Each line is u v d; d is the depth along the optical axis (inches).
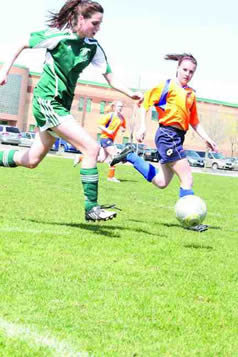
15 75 3036.4
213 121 3235.7
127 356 131.6
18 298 167.8
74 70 273.1
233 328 159.2
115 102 735.7
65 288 183.3
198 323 160.9
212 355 137.3
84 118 3164.4
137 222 367.9
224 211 516.1
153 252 259.8
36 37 267.4
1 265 205.5
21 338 136.9
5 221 309.6
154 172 351.9
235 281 217.2
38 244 251.1
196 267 236.1
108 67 290.5
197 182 1023.0
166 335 148.5
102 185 696.4
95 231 303.6
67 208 400.5
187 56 335.3
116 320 156.6
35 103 275.9
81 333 144.0
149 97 334.6
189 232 341.4
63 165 1048.2
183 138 343.3
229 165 2204.7
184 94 334.3
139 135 334.3
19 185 563.5
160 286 198.7
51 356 128.4
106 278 201.6
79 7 266.7
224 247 296.4
